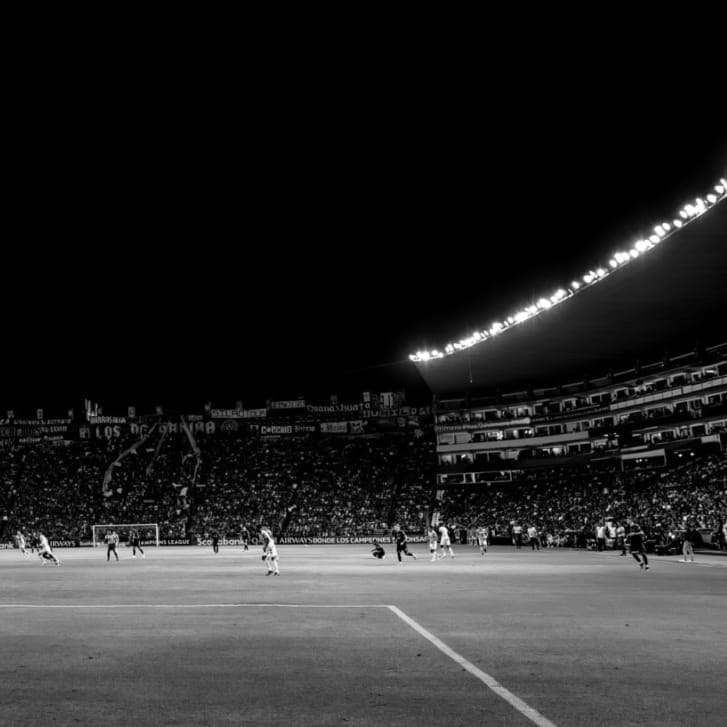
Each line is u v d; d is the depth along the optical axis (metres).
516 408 88.44
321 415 107.00
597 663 10.15
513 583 24.16
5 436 106.69
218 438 104.62
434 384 87.50
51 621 15.12
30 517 86.38
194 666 10.07
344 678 9.22
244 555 53.38
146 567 37.78
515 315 67.19
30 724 7.15
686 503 52.72
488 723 7.11
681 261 50.66
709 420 63.06
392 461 95.62
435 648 11.38
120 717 7.41
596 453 73.88
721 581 24.44
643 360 76.00
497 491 79.44
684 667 9.88
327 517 82.25
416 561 41.00
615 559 38.88
